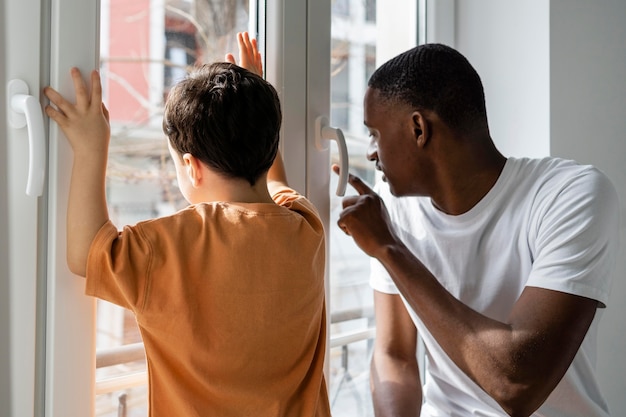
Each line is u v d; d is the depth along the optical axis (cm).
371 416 133
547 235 95
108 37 90
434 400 119
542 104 135
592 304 90
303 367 92
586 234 91
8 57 76
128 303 74
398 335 121
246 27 108
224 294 81
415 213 118
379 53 132
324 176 114
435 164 104
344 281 126
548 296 89
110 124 91
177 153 87
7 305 78
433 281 96
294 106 108
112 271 72
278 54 106
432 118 100
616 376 154
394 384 114
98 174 77
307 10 110
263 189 92
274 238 85
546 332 87
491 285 107
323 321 98
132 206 94
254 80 89
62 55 79
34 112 72
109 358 92
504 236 106
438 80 99
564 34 136
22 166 77
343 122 125
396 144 104
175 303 76
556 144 136
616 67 151
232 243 81
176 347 78
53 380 80
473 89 102
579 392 104
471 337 90
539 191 103
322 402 98
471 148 104
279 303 86
